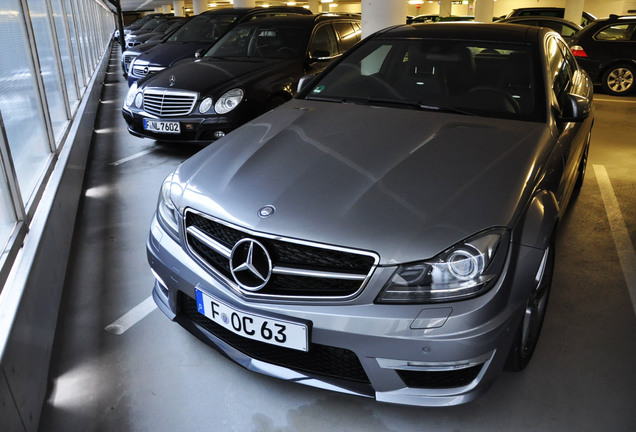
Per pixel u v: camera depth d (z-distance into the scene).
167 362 2.02
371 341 1.49
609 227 3.23
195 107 4.12
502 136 2.06
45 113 3.38
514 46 2.59
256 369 1.72
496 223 1.55
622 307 2.38
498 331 1.49
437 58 2.62
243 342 1.75
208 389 1.88
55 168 3.23
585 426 1.72
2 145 2.15
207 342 1.85
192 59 5.03
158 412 1.77
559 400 1.83
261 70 4.48
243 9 7.66
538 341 2.14
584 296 2.47
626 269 2.72
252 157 1.95
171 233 1.88
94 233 3.15
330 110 2.40
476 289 1.48
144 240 3.05
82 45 8.35
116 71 13.02
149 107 4.29
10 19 2.75
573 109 2.29
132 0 37.91
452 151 1.92
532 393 1.86
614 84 8.48
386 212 1.58
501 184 1.71
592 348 2.10
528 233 1.63
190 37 7.38
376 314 1.48
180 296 1.89
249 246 1.59
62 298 2.43
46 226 2.38
